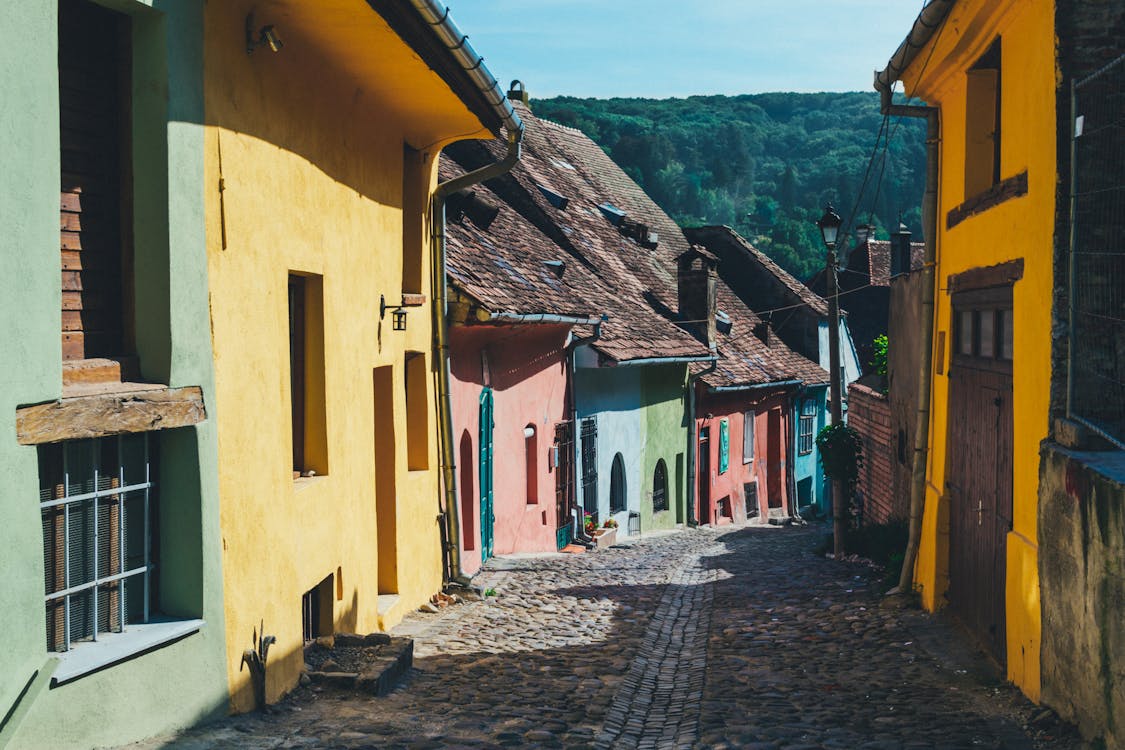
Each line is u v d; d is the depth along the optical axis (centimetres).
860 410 1891
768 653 967
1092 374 685
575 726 720
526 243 1964
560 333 1800
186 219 611
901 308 1517
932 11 866
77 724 526
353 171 929
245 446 679
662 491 2430
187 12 614
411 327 1141
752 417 2942
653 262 2866
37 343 500
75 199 569
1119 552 575
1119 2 688
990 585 877
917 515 1135
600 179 3178
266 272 721
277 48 696
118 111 598
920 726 707
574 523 1886
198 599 620
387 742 641
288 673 742
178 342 602
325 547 838
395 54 838
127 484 598
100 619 578
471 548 1391
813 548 1833
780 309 3288
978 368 916
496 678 859
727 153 12875
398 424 1086
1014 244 788
